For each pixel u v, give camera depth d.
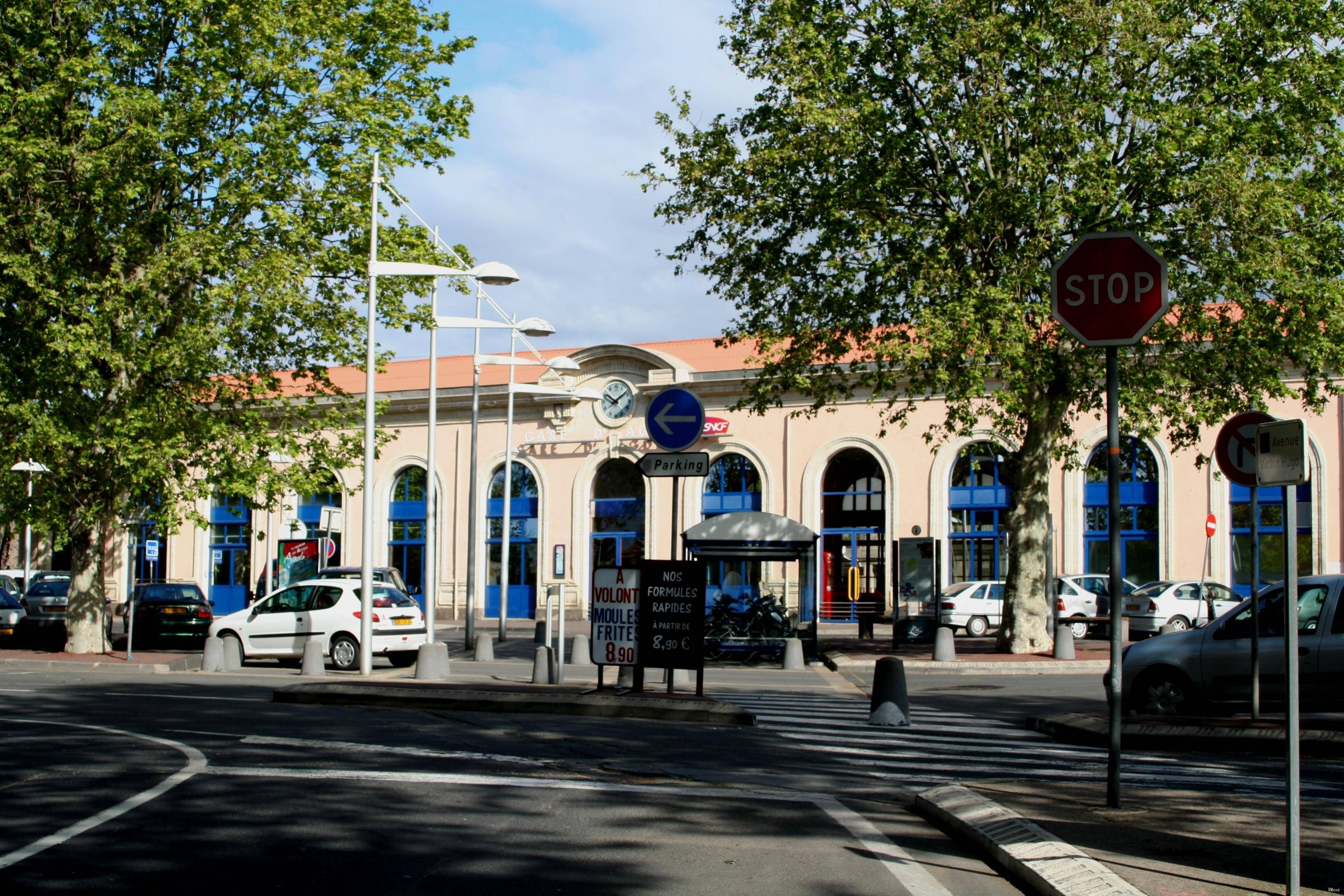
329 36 25.08
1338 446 35.38
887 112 23.62
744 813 8.50
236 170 24.00
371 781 9.37
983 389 22.23
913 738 12.80
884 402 41.47
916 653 26.30
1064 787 9.39
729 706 13.91
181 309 24.20
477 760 10.52
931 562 32.22
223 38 24.16
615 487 45.81
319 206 24.36
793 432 42.81
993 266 23.81
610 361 45.75
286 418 26.59
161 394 24.14
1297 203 22.39
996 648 27.23
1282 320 23.31
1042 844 6.93
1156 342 24.19
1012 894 6.46
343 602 23.12
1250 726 11.82
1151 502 38.28
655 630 15.09
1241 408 24.33
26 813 8.12
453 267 26.94
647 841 7.58
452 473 48.22
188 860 6.91
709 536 26.91
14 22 23.81
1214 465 37.09
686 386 44.19
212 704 14.84
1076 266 8.73
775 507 42.84
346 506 49.44
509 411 32.28
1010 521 25.84
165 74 24.81
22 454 23.81
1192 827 7.67
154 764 10.05
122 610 23.80
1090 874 6.26
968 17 22.69
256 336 25.11
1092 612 33.84
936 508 40.47
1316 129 23.33
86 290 23.97
